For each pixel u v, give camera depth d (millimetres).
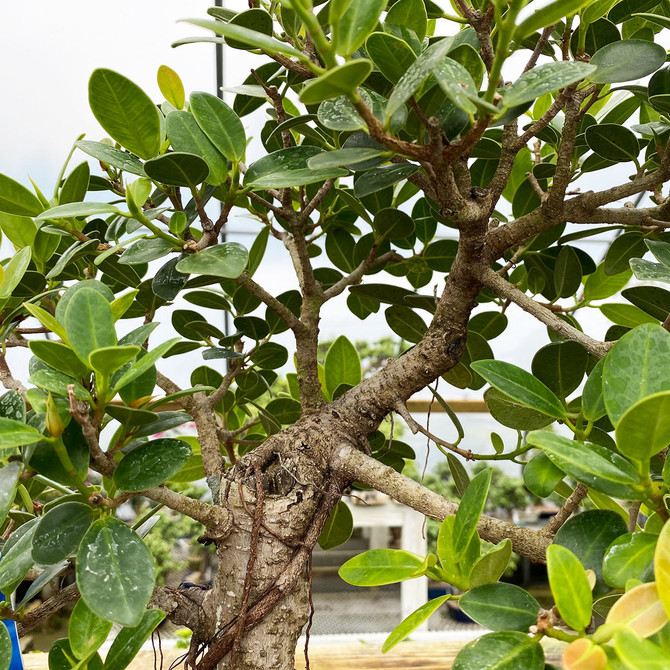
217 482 739
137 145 581
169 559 4094
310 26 354
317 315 740
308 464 654
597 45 683
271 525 622
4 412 500
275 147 904
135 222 641
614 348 424
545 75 409
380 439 875
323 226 946
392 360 703
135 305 836
